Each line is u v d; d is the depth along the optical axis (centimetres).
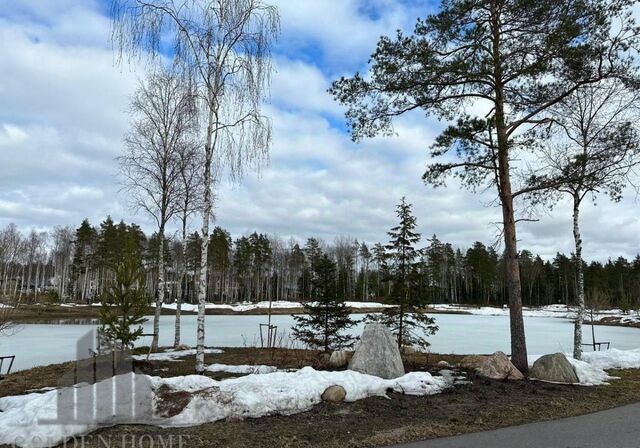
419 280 1411
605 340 2822
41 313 3794
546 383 1045
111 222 5450
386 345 1033
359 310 5459
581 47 1046
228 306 5466
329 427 665
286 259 7125
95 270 5756
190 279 6175
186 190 1584
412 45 1162
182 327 3069
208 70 982
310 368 904
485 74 1140
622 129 1213
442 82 1177
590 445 596
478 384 991
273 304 5869
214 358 1310
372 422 693
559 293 8619
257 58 980
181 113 1291
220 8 975
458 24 1129
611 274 6950
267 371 1066
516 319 1184
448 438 629
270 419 695
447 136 1176
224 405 706
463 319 4753
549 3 1047
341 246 7531
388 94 1218
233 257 6650
